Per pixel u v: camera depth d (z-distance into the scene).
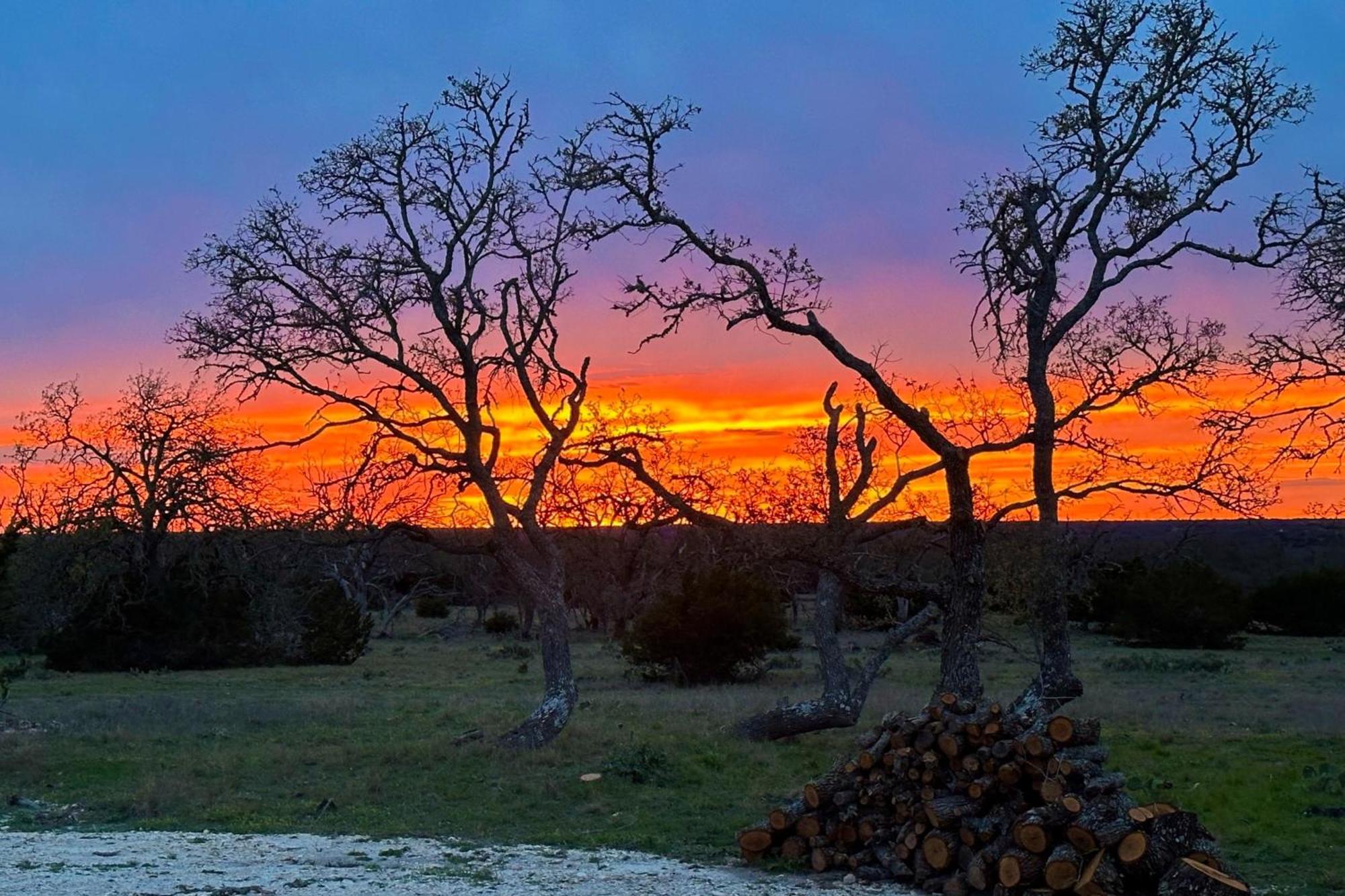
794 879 9.88
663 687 30.31
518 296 17.72
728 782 14.43
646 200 15.12
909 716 11.20
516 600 58.56
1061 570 17.06
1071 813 8.77
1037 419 16.55
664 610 31.14
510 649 45.47
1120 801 8.88
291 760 15.85
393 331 17.20
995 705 10.03
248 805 13.20
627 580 41.84
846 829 10.13
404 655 46.66
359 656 44.25
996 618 23.69
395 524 17.36
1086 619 53.03
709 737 17.64
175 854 10.53
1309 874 9.97
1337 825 11.73
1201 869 8.19
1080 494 16.20
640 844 11.26
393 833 11.78
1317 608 53.47
